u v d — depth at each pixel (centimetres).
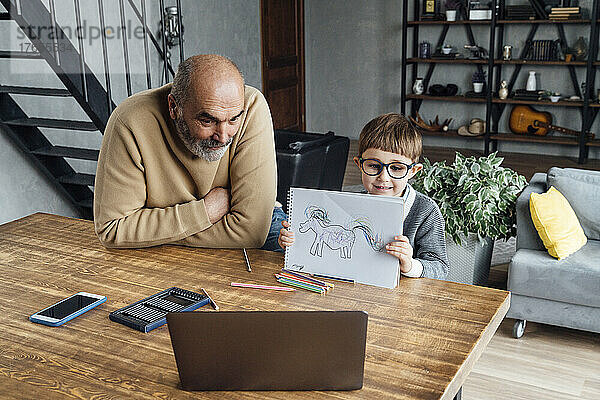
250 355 111
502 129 706
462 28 697
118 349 129
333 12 771
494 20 640
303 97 800
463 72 712
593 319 279
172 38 534
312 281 158
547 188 328
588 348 285
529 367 269
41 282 164
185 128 169
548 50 646
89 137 475
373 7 748
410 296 151
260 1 687
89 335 135
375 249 157
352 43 772
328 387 113
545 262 284
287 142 461
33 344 132
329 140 439
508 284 292
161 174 187
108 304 150
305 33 788
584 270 275
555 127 660
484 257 325
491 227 308
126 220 185
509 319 318
